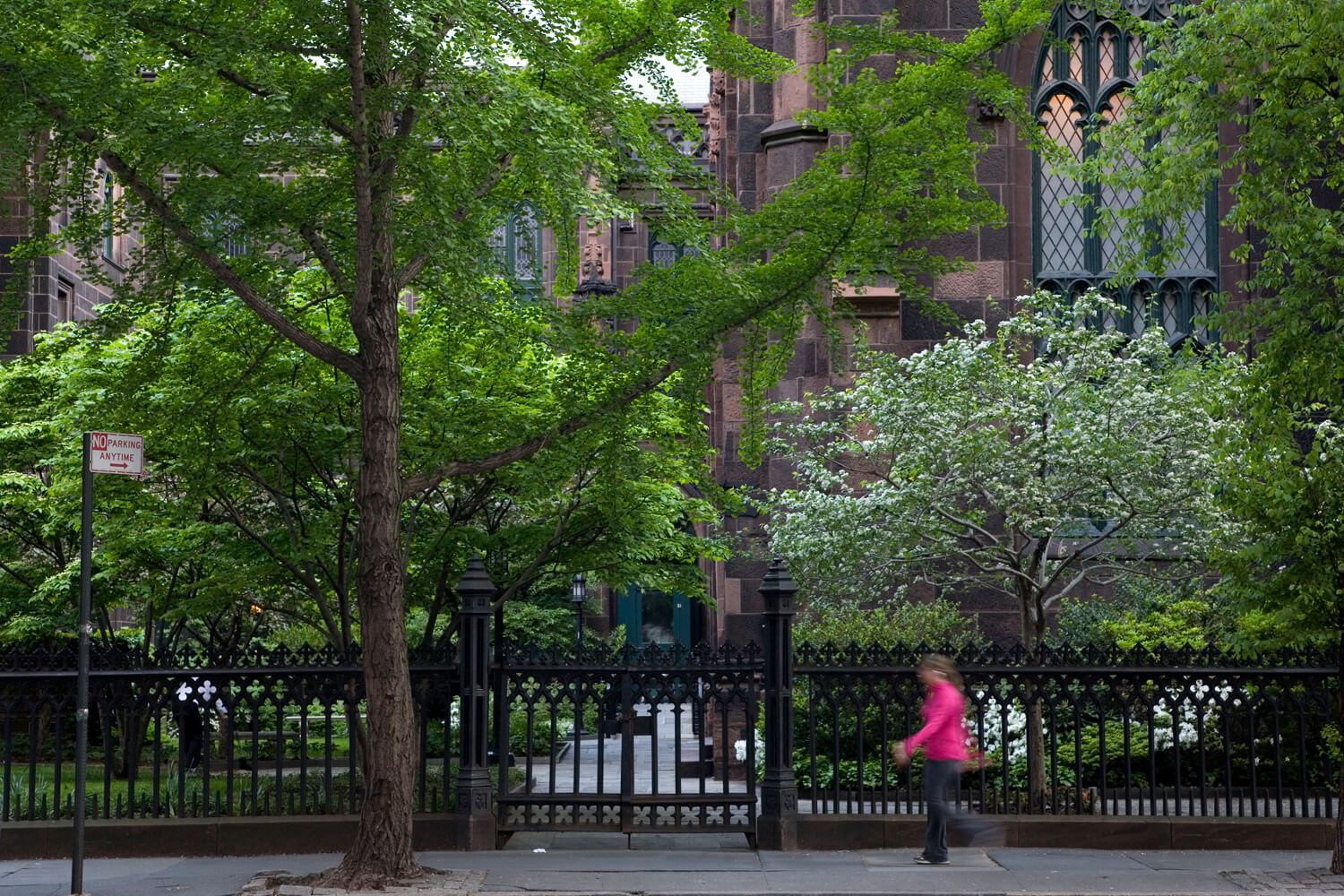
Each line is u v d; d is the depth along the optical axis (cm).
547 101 969
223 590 1591
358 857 1001
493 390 1500
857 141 1177
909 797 1170
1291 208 1075
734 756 1891
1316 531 1048
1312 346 1042
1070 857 1112
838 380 1891
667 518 1600
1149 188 1138
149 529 1545
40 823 1141
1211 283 2033
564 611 3102
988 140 1261
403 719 1015
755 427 1300
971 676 1193
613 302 1190
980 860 1094
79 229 1085
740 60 1262
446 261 966
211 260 1017
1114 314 2036
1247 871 1035
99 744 2403
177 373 1351
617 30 1234
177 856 1138
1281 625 1095
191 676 1168
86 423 1413
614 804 1177
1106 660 1187
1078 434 1386
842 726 1545
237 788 1464
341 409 1434
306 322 1319
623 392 1172
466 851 1145
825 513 1495
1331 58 1064
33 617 2092
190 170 991
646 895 950
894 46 1213
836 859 1105
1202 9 1170
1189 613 1652
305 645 1198
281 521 1584
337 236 1119
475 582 1184
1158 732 1527
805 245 1198
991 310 1962
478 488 1582
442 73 940
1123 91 2039
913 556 1543
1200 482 1360
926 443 1443
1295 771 1523
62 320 3019
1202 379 1419
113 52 908
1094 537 1633
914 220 1217
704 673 1198
